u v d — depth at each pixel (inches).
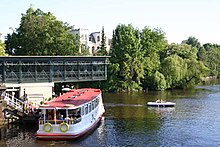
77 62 2326.5
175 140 1422.2
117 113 2082.9
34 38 3189.0
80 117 1455.5
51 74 2183.8
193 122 1802.4
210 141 1411.2
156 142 1390.3
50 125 1374.3
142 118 1916.8
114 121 1820.9
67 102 1553.9
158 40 4094.5
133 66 3681.1
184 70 3850.9
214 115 2022.6
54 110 1408.7
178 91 3555.6
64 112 1488.7
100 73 2470.5
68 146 1311.5
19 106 1775.3
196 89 3762.3
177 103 2566.4
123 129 1620.3
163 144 1362.0
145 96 3070.9
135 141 1401.3
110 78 3602.4
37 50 3179.1
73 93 1967.3
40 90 2118.6
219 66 5807.1
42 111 1433.3
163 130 1601.9
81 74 2364.7
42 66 2151.8
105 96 3100.4
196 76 3939.5
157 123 1768.0
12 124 1694.1
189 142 1395.2
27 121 1679.4
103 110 2026.3
